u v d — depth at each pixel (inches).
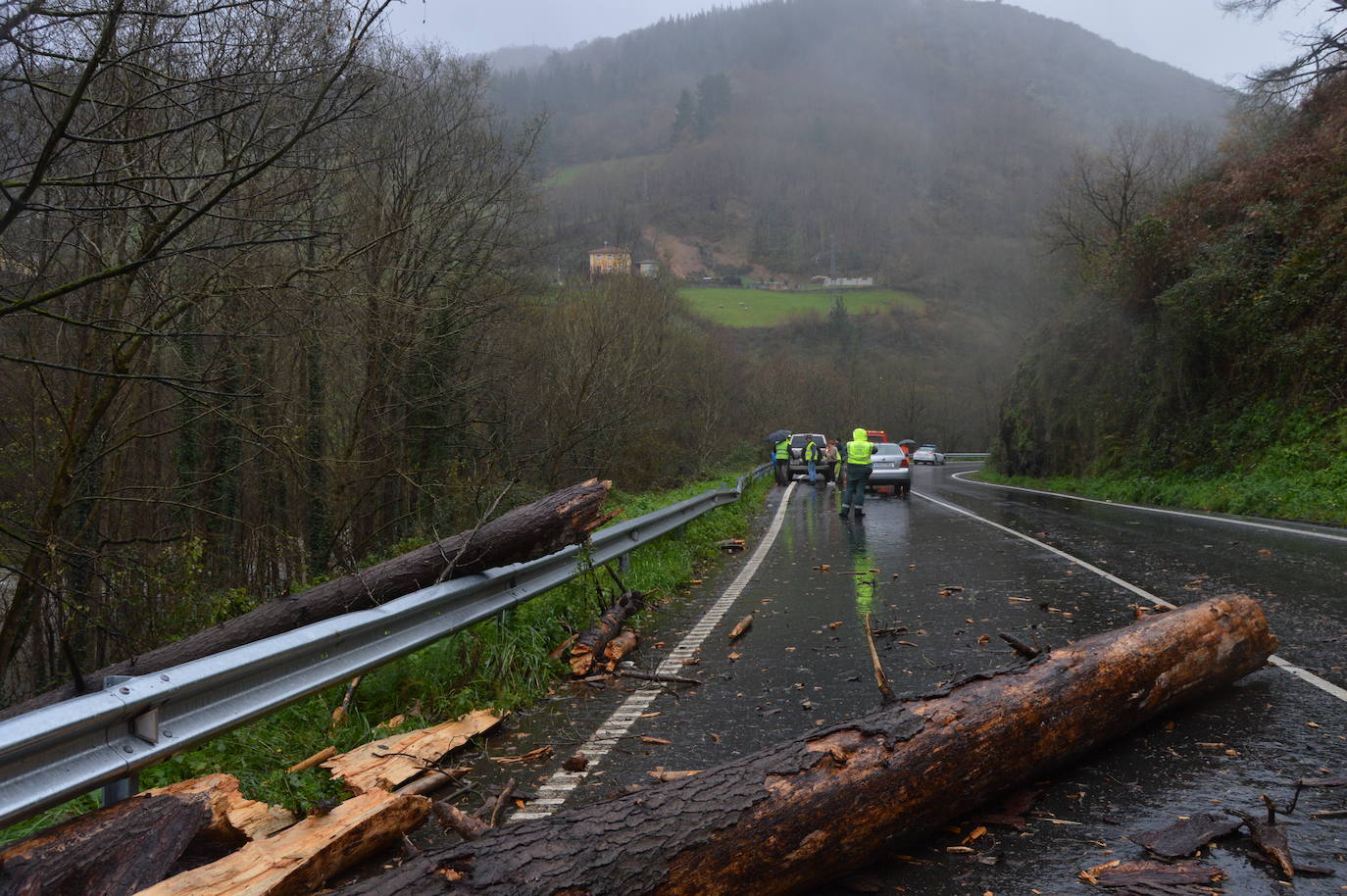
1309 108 1052.5
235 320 447.5
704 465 1654.8
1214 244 973.8
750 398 2293.3
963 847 140.6
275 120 291.4
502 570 272.5
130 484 515.5
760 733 200.1
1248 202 1005.8
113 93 291.9
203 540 413.7
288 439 516.7
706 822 120.8
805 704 221.6
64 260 384.8
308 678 181.2
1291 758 169.3
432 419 786.2
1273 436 816.9
